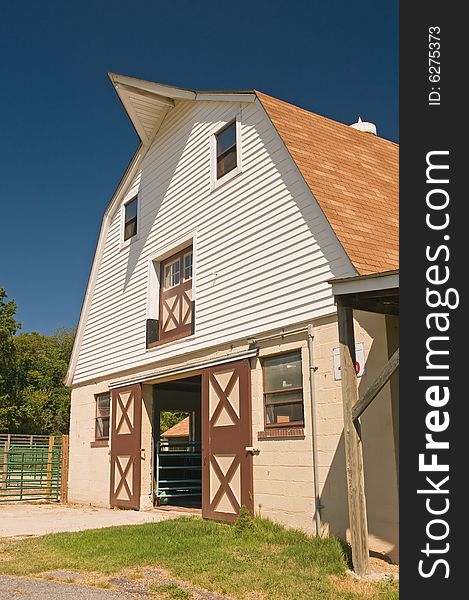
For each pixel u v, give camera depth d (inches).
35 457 740.7
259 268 406.3
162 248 536.1
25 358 1435.8
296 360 367.9
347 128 485.4
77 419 655.1
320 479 334.6
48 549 318.3
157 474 527.8
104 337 619.8
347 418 270.7
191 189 505.0
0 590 237.0
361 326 323.3
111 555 295.6
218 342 437.7
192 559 284.2
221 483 410.0
